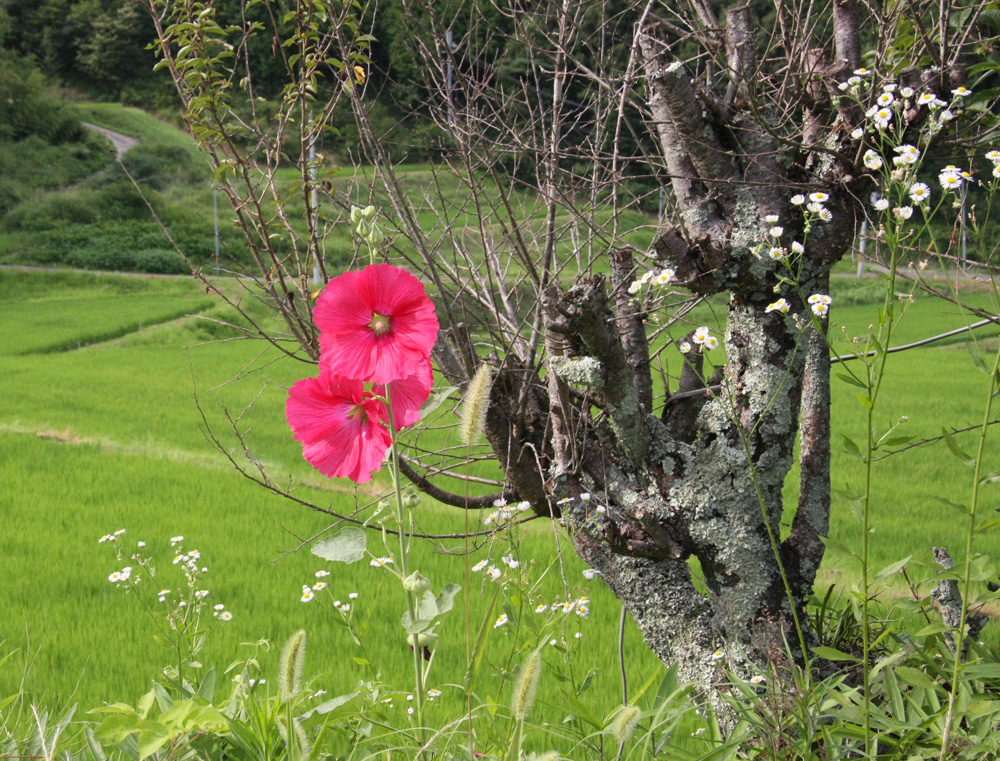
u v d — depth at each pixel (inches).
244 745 82.4
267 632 253.0
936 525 346.0
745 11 106.7
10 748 96.7
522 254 106.3
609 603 265.1
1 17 2898.6
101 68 2832.2
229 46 104.8
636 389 113.0
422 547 315.0
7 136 2330.2
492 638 238.1
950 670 84.2
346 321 66.4
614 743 95.7
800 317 103.6
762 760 90.0
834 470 441.4
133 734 86.8
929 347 934.4
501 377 115.6
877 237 93.3
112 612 274.2
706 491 104.3
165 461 478.0
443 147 125.1
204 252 1920.5
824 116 107.5
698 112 100.9
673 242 105.6
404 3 121.3
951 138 104.3
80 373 814.5
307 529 358.3
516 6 122.0
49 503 397.4
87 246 1924.2
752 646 103.2
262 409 640.4
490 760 80.0
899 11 99.0
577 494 106.3
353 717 89.1
